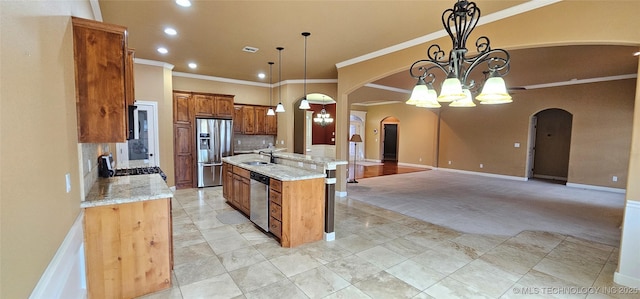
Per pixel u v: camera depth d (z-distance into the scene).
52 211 1.37
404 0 2.97
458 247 3.30
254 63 5.76
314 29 3.84
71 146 1.83
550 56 4.86
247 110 7.59
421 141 11.05
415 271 2.72
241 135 7.71
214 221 4.15
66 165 1.68
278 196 3.32
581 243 3.44
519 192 6.46
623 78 6.53
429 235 3.68
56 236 1.42
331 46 4.57
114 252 2.17
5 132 0.90
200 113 6.50
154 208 2.31
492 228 3.98
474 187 7.02
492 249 3.25
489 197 5.91
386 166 11.21
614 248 3.30
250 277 2.58
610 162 6.74
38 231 1.16
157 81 5.72
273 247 3.25
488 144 9.02
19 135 1.00
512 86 7.98
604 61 5.19
